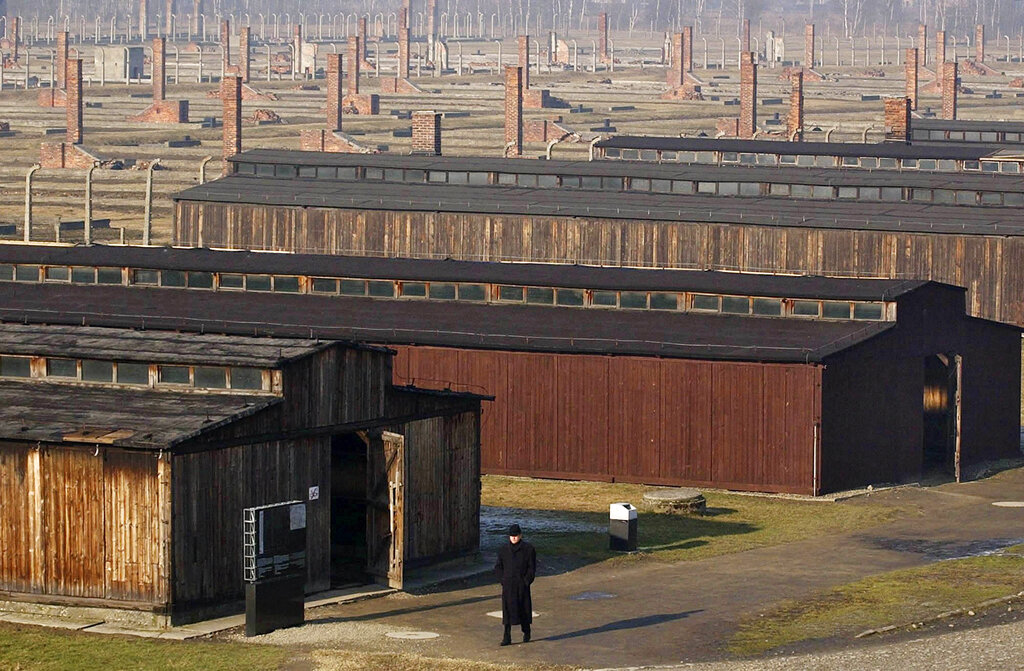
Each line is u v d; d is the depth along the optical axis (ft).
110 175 654.12
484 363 232.53
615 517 178.40
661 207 355.97
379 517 159.02
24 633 136.67
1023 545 181.78
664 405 224.53
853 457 225.15
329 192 381.60
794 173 382.22
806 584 161.38
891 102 489.26
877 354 228.43
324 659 129.59
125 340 165.17
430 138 481.46
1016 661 126.31
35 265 272.92
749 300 239.30
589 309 246.47
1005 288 322.96
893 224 331.77
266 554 139.23
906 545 183.83
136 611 140.05
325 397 153.17
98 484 140.26
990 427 259.60
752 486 220.64
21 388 159.94
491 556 174.91
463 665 128.26
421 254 366.22
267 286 263.29
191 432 139.64
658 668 127.65
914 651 131.13
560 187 389.19
